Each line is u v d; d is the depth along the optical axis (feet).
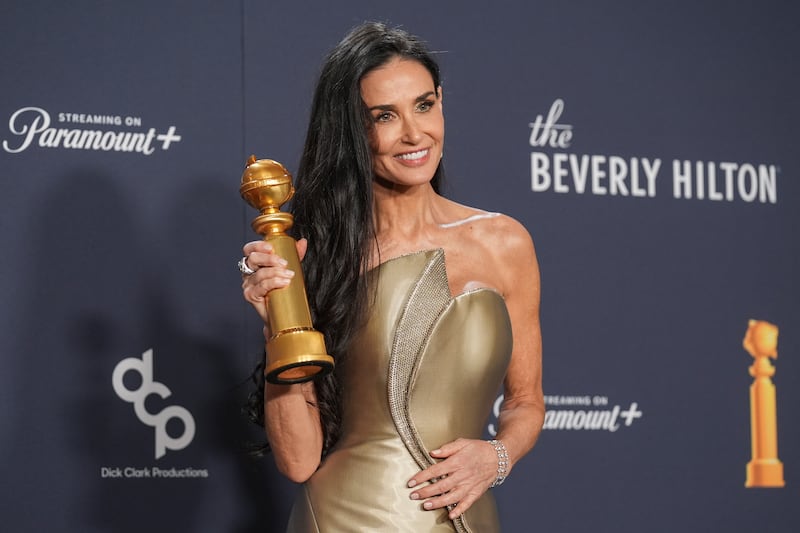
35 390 11.75
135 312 12.16
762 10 15.11
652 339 14.07
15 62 12.00
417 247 8.91
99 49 12.28
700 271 14.39
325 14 13.11
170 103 12.47
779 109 15.05
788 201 14.96
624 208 14.15
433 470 8.21
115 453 11.97
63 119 12.09
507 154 13.69
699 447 14.10
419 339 8.50
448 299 8.65
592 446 13.66
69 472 11.80
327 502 8.41
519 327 9.55
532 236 13.67
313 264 8.74
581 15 14.21
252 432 12.46
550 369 13.58
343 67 8.63
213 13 12.71
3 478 11.58
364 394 8.51
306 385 8.65
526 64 13.89
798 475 14.51
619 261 14.05
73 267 12.00
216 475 12.30
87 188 12.11
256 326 12.61
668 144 14.46
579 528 13.50
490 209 13.53
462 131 13.52
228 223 12.57
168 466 12.14
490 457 8.48
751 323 14.55
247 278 7.67
